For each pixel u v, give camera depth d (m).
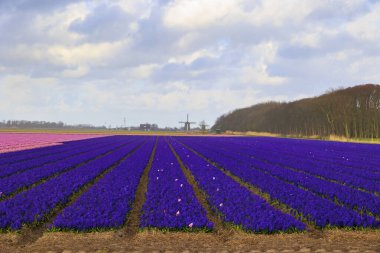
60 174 25.08
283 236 12.42
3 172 24.72
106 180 21.89
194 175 24.47
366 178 24.77
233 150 49.34
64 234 12.45
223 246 11.45
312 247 11.31
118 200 16.41
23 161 33.19
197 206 15.51
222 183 21.19
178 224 12.96
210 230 12.95
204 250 11.09
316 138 103.25
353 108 99.50
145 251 11.00
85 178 22.39
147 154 40.91
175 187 19.70
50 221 14.16
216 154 41.78
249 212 14.46
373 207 15.48
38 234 12.62
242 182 23.30
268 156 40.22
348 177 24.31
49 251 10.98
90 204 15.45
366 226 13.22
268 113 170.50
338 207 15.46
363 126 97.38
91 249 11.12
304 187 21.23
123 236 12.40
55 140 72.50
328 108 107.62
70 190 18.62
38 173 24.41
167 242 11.80
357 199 16.92
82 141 69.69
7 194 18.08
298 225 12.97
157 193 17.81
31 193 17.70
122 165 29.66
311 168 29.09
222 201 16.56
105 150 45.81
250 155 41.75
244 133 159.88
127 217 14.47
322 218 13.57
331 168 29.34
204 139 89.88
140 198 18.39
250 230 12.81
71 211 14.52
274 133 156.62
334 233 12.70
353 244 11.62
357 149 52.47
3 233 12.55
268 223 12.81
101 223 12.91
